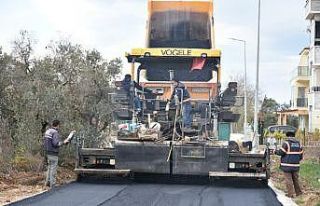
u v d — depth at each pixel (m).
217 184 16.47
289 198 14.41
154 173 15.91
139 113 16.83
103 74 21.69
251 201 13.34
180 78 17.22
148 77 17.27
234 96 16.84
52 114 17.80
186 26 18.23
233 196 14.10
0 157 17.39
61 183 16.02
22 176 16.45
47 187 15.07
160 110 16.70
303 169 22.59
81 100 20.69
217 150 15.52
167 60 17.28
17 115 18.06
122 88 17.00
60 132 17.89
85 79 21.17
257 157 15.75
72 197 13.33
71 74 21.28
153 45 18.14
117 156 15.72
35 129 17.64
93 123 20.91
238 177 15.45
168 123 16.47
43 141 17.27
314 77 49.66
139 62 17.36
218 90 17.05
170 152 15.59
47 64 20.78
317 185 17.38
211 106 16.66
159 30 18.20
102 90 21.39
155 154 15.62
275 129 44.12
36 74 20.31
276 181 18.39
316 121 48.91
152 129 15.88
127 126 16.14
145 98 17.05
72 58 21.64
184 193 14.41
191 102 16.72
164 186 15.75
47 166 16.28
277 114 68.44
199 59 17.27
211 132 16.47
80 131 18.73
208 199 13.48
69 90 20.23
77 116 20.38
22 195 13.67
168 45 18.14
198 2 18.42
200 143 15.57
